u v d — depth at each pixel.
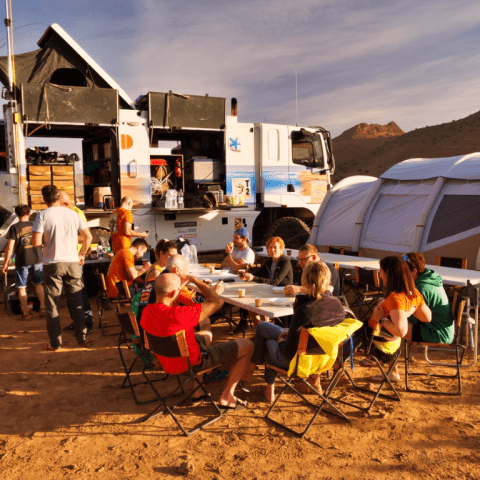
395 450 3.23
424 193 7.94
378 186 8.80
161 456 3.20
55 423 3.71
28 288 7.72
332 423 3.64
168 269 3.88
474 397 4.10
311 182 10.97
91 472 3.02
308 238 10.35
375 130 117.88
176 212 8.96
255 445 3.33
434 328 4.24
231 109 9.98
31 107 7.58
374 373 4.71
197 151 10.14
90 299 8.10
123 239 7.01
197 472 2.99
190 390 4.33
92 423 3.71
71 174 7.96
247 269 6.27
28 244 6.86
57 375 4.74
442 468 2.99
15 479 2.95
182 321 3.45
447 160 8.25
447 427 3.55
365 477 2.90
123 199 7.02
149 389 4.38
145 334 3.62
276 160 10.38
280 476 2.93
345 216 9.34
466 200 7.30
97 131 9.04
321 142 11.18
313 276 3.46
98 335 6.13
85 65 8.21
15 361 5.15
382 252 8.19
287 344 3.51
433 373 4.69
